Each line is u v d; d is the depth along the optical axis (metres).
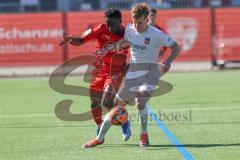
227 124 31.16
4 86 54.16
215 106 38.44
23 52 64.69
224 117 33.69
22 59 64.69
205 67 67.38
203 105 39.00
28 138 28.14
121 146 25.66
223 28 66.50
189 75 60.75
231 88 48.91
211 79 56.56
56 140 27.48
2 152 24.78
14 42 64.56
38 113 36.84
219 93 45.62
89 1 79.44
